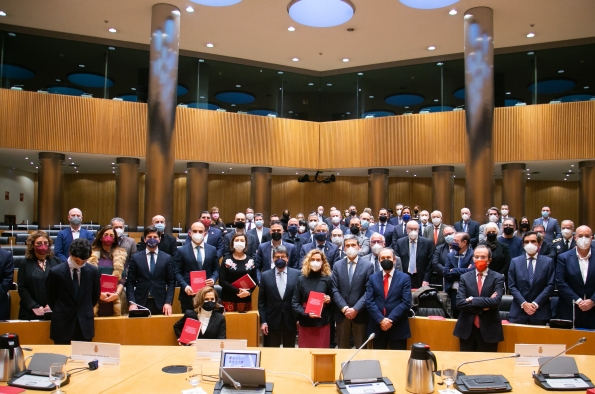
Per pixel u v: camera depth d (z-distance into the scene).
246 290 5.63
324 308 5.32
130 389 3.00
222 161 14.54
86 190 18.09
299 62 15.34
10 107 12.67
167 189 11.20
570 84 13.16
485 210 11.09
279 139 15.19
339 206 17.78
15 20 12.53
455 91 14.46
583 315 5.32
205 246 6.37
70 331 4.66
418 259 7.56
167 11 11.34
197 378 3.24
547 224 10.14
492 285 5.01
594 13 11.48
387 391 2.96
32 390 2.94
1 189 15.95
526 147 13.20
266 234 8.54
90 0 11.36
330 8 11.48
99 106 13.38
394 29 12.70
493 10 11.38
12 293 6.18
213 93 14.87
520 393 3.02
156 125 11.18
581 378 3.21
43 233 5.43
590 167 12.93
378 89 15.38
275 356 3.82
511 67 13.79
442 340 5.21
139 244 6.86
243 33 13.15
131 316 4.98
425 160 14.21
